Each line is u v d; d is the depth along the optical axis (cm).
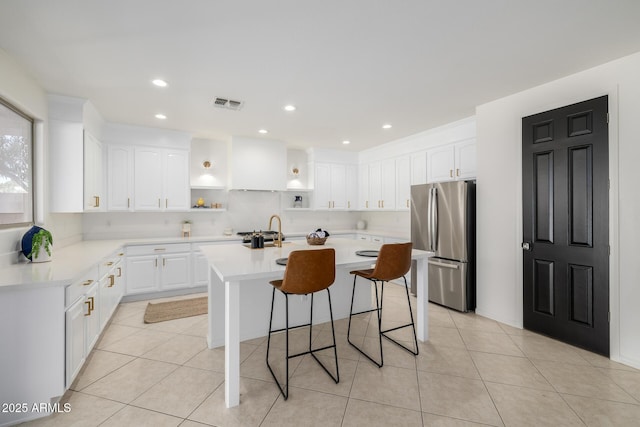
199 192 500
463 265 359
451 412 184
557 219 278
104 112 357
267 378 221
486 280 343
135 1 168
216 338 272
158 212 471
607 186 245
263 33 201
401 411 185
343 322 328
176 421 177
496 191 329
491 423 174
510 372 228
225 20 186
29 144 269
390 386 211
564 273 273
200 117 380
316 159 573
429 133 449
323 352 262
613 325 244
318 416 181
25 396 178
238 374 193
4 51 217
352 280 340
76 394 202
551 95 281
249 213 545
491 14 182
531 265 299
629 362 235
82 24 188
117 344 278
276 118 386
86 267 221
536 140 293
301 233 549
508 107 316
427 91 302
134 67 245
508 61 242
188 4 171
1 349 175
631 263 234
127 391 206
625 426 171
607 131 245
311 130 445
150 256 413
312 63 243
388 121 402
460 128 403
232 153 479
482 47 221
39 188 275
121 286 375
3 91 217
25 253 238
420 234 417
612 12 180
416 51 226
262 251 280
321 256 205
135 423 175
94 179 347
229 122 403
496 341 281
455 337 291
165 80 270
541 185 290
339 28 196
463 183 359
